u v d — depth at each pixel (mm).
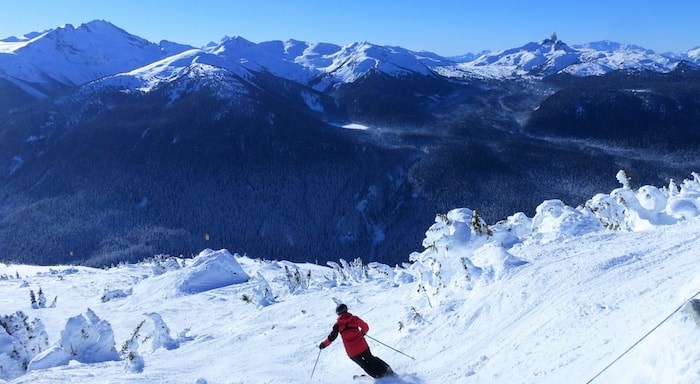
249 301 22234
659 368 5074
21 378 11023
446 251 12406
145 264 47406
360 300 16656
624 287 8102
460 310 10266
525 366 7016
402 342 10094
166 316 21438
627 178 16156
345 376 8969
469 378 7430
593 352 6410
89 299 29297
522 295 9469
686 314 5281
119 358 14422
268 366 10727
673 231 11422
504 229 15734
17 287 35125
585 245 11617
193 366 11875
